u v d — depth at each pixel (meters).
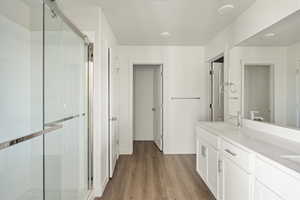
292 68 2.01
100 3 2.50
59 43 2.09
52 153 2.03
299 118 1.91
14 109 2.00
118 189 2.83
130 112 4.58
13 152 1.97
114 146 3.73
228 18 2.93
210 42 4.17
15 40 2.03
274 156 1.41
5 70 1.99
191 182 3.06
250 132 2.36
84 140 2.61
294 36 1.97
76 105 2.46
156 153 4.68
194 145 4.66
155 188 2.86
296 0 1.70
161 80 4.72
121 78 4.56
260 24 2.24
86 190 2.60
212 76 4.42
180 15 2.84
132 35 3.81
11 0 2.00
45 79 2.02
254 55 2.58
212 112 4.42
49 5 1.96
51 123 2.02
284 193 1.21
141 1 2.44
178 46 4.62
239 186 1.80
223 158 2.19
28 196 1.95
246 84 2.73
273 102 2.22
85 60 2.62
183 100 4.64
